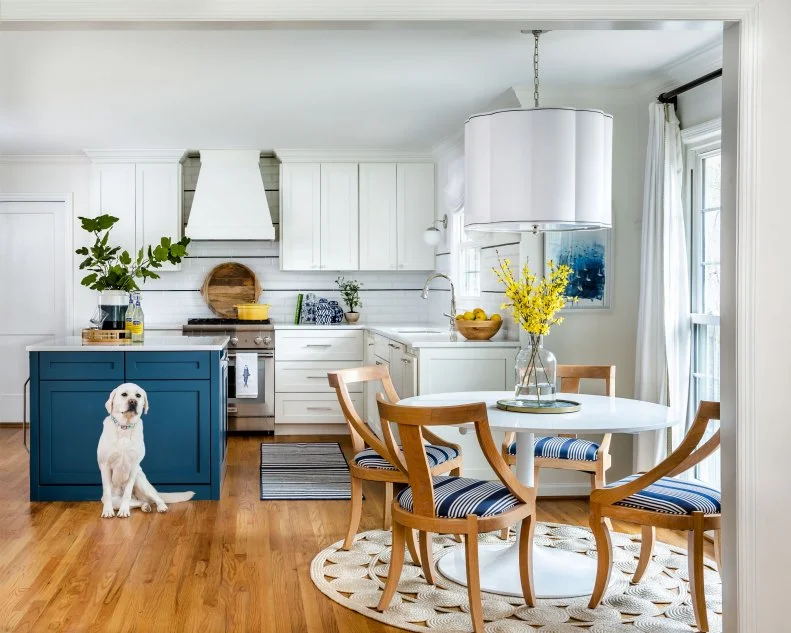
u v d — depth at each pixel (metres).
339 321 8.12
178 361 5.19
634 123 5.25
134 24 2.62
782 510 2.69
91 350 5.13
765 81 2.67
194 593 3.59
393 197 7.78
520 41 4.21
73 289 7.93
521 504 3.35
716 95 4.39
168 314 8.07
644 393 4.82
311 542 4.33
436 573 3.84
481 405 3.10
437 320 7.85
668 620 3.32
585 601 3.52
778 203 2.68
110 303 5.44
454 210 6.89
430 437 4.30
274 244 8.11
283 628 3.22
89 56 4.53
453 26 2.70
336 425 7.73
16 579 3.75
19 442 7.18
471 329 5.43
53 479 5.17
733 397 2.72
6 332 8.00
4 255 7.95
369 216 7.76
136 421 4.91
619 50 4.35
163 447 5.19
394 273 8.27
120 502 4.97
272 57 4.53
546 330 3.84
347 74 4.89
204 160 7.54
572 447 4.15
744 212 2.68
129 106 5.77
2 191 7.86
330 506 5.07
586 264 5.25
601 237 5.26
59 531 4.52
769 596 2.69
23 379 8.05
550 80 4.99
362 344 7.66
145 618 3.31
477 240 6.43
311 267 7.73
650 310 4.80
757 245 2.68
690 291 4.73
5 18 2.56
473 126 3.68
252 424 7.57
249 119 6.23
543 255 5.24
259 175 7.58
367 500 5.24
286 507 5.05
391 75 4.91
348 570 3.87
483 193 3.63
